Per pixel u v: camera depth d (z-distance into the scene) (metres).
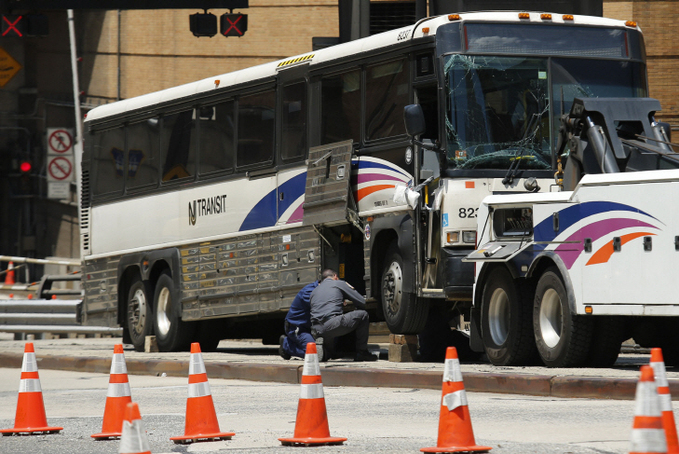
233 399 23.92
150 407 22.72
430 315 31.30
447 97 28.23
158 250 40.19
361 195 31.31
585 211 23.86
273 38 65.19
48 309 47.91
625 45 29.86
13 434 18.44
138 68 70.62
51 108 77.25
